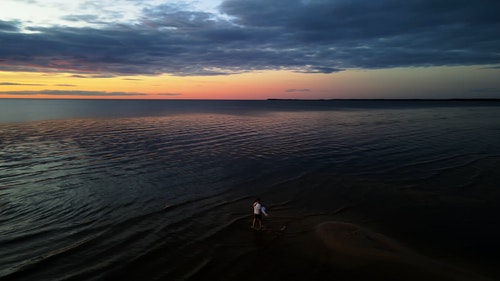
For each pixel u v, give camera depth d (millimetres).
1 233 14258
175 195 19953
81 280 10758
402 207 17859
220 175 24828
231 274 11266
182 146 37844
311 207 18016
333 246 13273
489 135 47406
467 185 21641
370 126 62688
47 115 88750
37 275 11023
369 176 24328
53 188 20875
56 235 14172
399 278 11000
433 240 13891
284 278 11023
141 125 62344
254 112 119062
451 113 110062
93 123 65000
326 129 57125
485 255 12570
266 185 22234
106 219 16031
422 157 31141
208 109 146625
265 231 14828
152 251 12828
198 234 14477
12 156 30594
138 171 25766
